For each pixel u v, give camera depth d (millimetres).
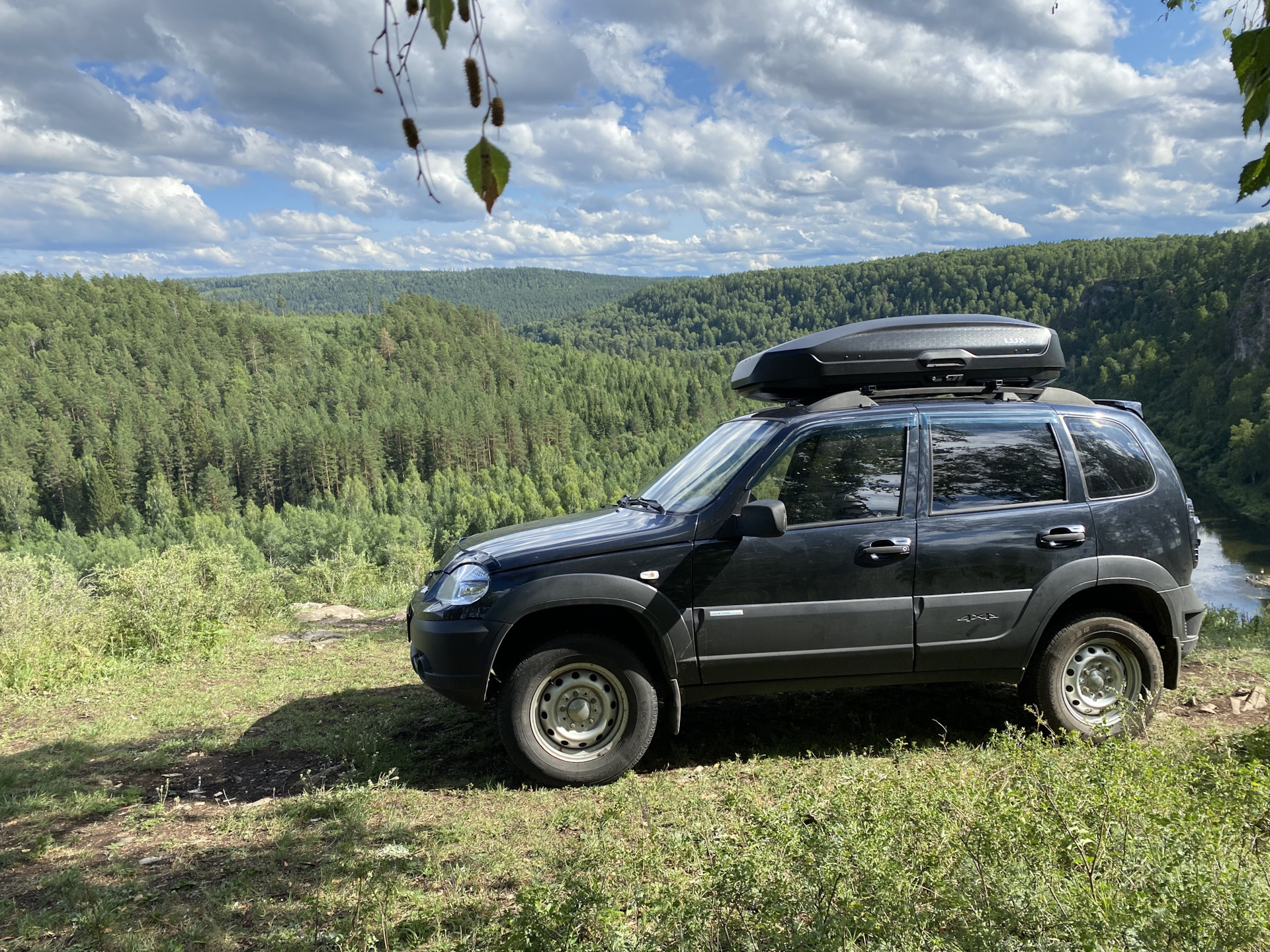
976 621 4324
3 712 6281
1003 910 2092
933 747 4438
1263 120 1425
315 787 4355
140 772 4762
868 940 2094
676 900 2344
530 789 4137
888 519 4336
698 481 4633
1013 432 4531
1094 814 2566
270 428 178250
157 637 8070
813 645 4250
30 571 8250
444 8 1156
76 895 3182
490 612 4125
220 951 2756
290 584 13547
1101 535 4434
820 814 2787
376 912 2893
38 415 186125
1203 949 1911
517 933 2258
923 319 4785
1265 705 5051
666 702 4387
